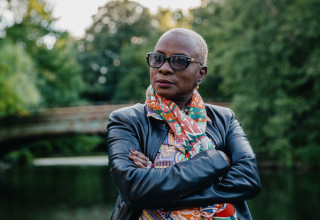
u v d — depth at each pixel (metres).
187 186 1.41
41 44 29.78
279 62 17.33
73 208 13.17
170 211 1.50
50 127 22.72
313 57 16.45
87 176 22.08
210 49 24.81
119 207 1.56
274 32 17.08
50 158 37.38
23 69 20.14
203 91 30.27
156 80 1.58
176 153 1.54
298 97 17.05
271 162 19.98
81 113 22.78
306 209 11.26
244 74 17.84
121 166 1.47
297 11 16.53
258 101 17.34
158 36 38.94
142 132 1.58
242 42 17.67
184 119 1.56
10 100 19.17
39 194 16.02
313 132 17.30
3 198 15.24
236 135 1.69
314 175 17.77
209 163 1.45
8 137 22.59
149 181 1.41
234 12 18.80
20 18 28.00
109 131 1.61
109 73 52.53
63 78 32.28
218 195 1.47
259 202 12.52
